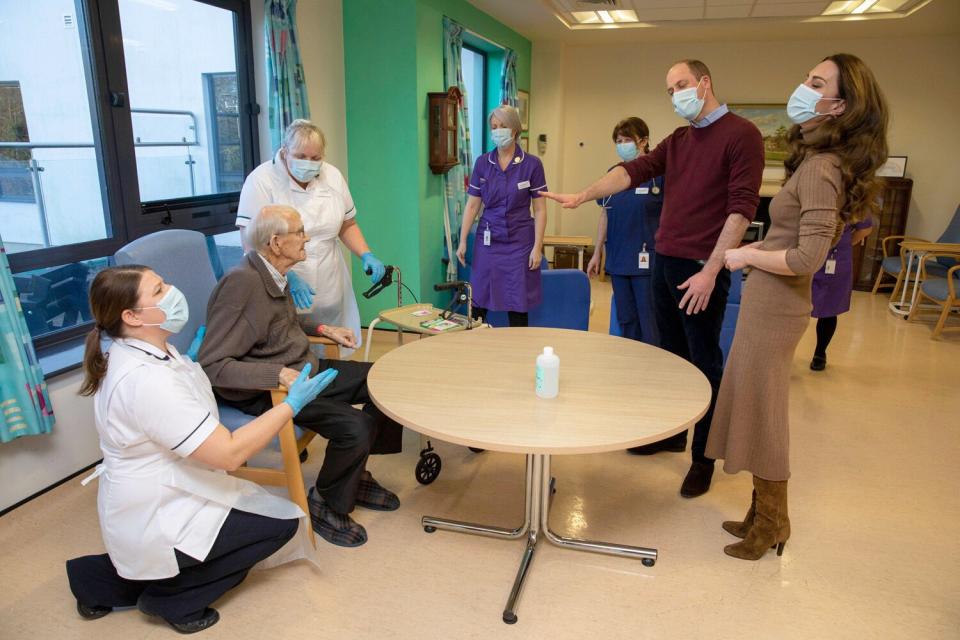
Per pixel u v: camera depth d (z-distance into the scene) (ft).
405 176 14.76
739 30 20.84
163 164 10.62
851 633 5.94
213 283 7.82
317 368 7.59
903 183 21.07
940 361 14.25
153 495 5.39
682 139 8.07
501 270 11.73
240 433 5.40
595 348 7.64
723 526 7.59
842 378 13.08
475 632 5.86
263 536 5.90
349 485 6.94
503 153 11.31
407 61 14.11
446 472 8.93
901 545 7.34
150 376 5.16
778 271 6.05
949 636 5.92
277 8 11.48
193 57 10.98
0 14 7.86
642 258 11.39
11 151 8.18
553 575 6.69
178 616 5.74
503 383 6.47
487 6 17.47
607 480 8.73
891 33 21.02
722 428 6.90
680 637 5.86
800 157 6.19
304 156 8.29
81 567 5.96
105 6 8.95
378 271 9.39
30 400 7.28
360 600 6.27
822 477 8.93
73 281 9.37
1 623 5.92
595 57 24.61
